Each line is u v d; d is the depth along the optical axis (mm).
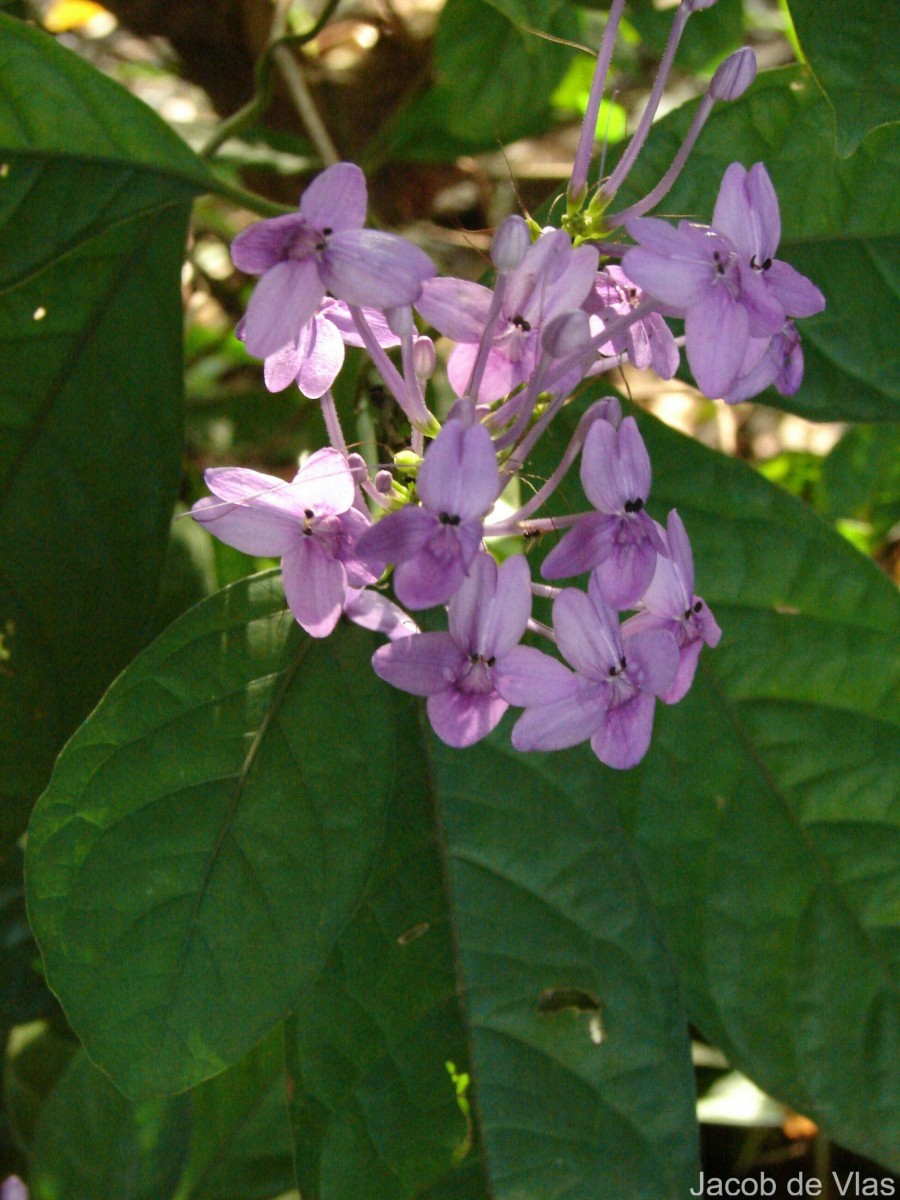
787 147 433
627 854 430
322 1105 420
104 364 453
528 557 432
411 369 371
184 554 520
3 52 409
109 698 399
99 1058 390
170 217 452
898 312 436
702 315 352
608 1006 425
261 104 505
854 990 445
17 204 425
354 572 367
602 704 365
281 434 631
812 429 783
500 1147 419
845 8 379
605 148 390
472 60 543
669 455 447
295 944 396
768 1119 536
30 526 452
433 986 426
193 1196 505
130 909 394
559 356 352
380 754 403
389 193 623
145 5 586
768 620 448
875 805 448
